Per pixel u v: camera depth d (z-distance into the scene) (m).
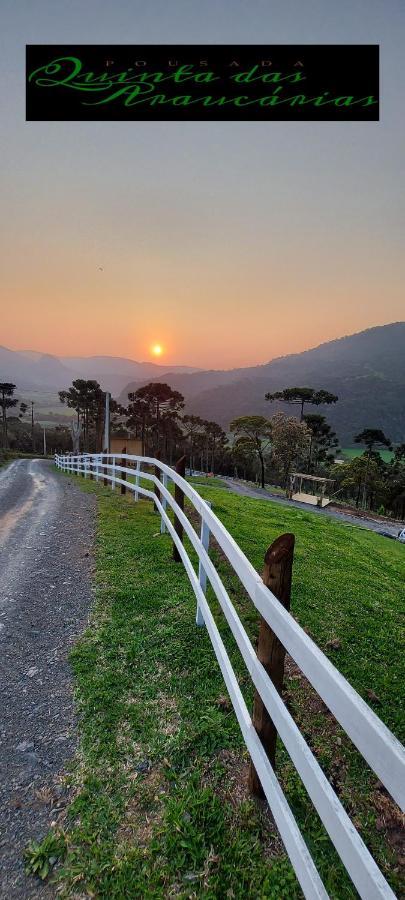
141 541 5.91
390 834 1.88
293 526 8.68
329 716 2.57
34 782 2.12
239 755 2.27
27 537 6.58
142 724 2.49
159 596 4.14
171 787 2.08
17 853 1.79
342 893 1.62
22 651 3.29
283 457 37.81
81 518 7.71
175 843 1.81
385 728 1.00
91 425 80.44
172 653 3.17
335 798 1.16
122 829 1.88
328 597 4.52
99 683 2.86
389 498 48.59
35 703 2.69
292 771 2.17
